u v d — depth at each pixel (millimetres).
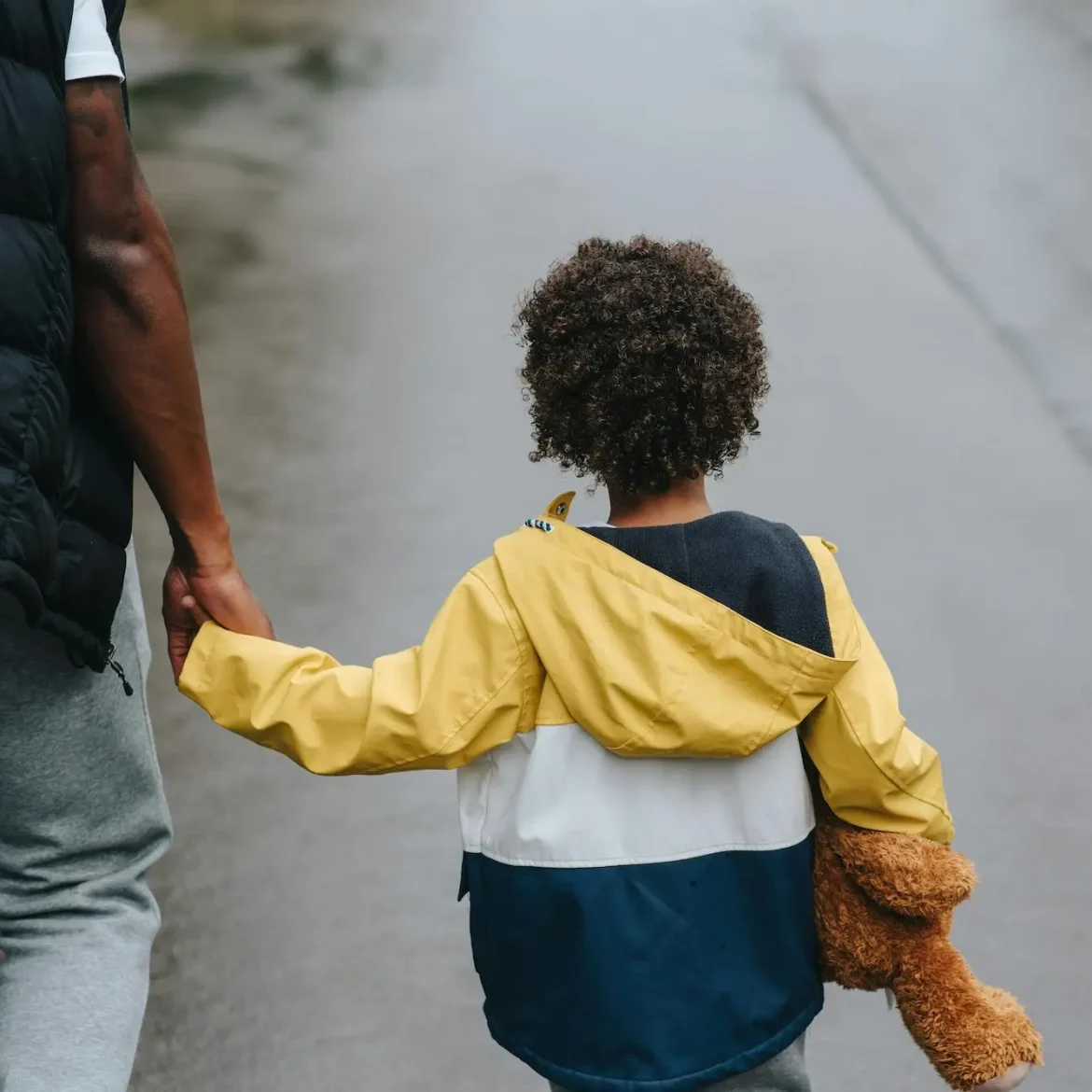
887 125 12961
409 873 4824
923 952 2795
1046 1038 4219
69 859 2805
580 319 2748
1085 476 7512
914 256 10250
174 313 2666
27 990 2707
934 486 7344
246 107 13359
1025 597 6414
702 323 2721
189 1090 3990
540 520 2766
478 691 2670
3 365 2365
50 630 2512
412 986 4387
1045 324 9250
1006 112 13234
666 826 2697
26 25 2381
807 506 7117
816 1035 4246
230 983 4355
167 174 11578
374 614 6133
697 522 2715
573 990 2676
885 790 2721
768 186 11547
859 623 2803
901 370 8609
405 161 12055
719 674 2627
